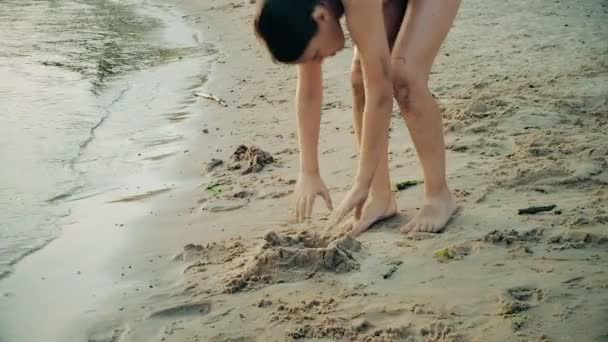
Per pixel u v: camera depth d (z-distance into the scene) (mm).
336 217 3721
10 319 3709
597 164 4902
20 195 5301
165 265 4109
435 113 4047
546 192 4574
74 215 4980
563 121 5887
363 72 3623
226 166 5625
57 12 12977
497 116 6039
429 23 3883
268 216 4602
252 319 3430
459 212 4348
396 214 4422
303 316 3402
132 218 4852
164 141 6410
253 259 3885
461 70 7688
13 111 7215
